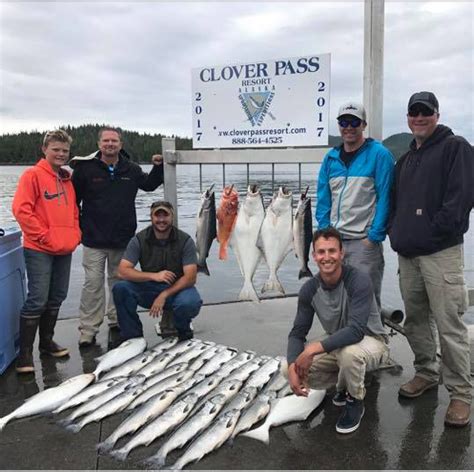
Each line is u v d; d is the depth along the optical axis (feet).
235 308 20.06
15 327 15.10
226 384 12.55
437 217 10.77
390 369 13.99
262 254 15.83
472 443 10.41
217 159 17.04
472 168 10.67
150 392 12.43
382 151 12.67
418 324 12.39
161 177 17.92
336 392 12.57
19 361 14.30
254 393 12.13
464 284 11.19
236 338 16.85
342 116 12.69
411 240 11.33
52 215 14.38
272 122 16.21
